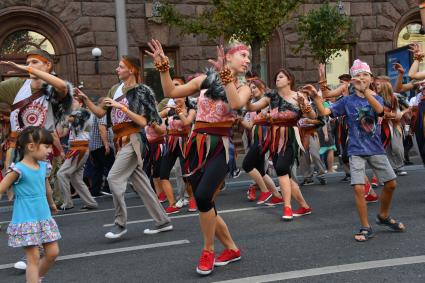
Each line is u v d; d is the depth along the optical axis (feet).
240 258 15.48
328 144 34.83
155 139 26.11
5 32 47.09
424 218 20.10
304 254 15.71
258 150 24.50
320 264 14.58
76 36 48.34
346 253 15.61
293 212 22.30
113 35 49.29
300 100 20.49
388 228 18.65
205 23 44.34
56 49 48.42
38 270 13.15
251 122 25.55
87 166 32.01
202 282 13.51
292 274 13.76
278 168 21.18
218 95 13.96
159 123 19.03
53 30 48.26
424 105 22.40
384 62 56.70
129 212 25.23
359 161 17.15
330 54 45.75
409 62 43.34
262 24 36.65
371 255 15.26
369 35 56.24
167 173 24.34
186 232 19.65
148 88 18.80
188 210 24.86
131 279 14.14
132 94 18.54
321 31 44.14
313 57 50.96
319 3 53.98
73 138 26.50
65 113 17.02
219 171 13.92
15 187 12.79
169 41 51.08
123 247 17.81
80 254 17.17
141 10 50.16
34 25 47.65
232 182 33.60
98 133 31.32
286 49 53.62
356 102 17.26
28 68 15.38
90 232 20.84
